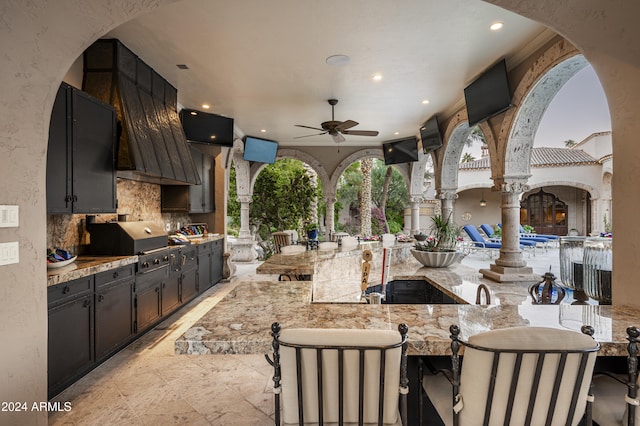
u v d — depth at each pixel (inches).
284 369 45.1
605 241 84.0
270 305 67.4
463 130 236.1
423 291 128.3
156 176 153.9
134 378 109.6
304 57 152.3
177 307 175.6
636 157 69.9
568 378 42.5
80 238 135.5
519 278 168.1
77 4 73.2
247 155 329.4
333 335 43.6
